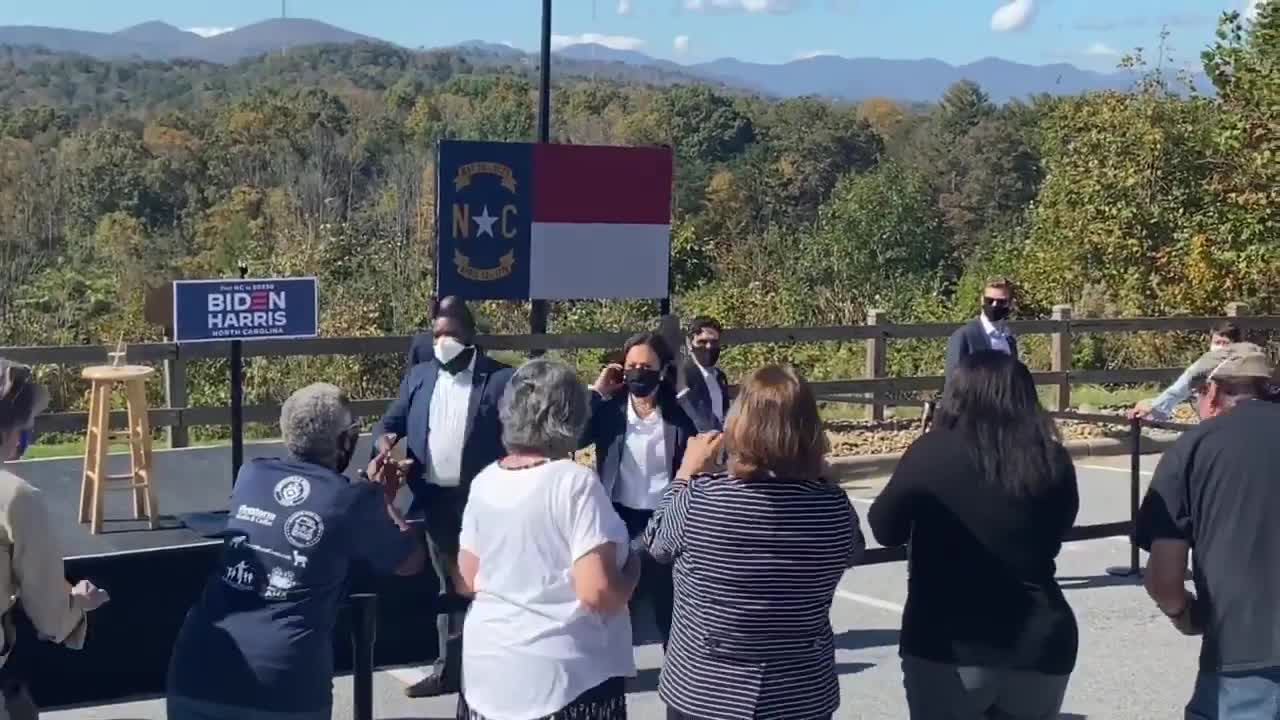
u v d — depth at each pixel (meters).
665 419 5.48
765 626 3.25
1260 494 3.50
